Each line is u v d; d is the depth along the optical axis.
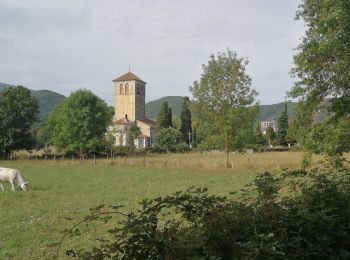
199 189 4.36
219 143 39.97
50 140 84.00
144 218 3.76
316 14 20.06
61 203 18.52
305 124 24.09
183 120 129.00
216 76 39.81
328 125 18.22
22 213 15.85
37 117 78.44
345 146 16.84
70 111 76.00
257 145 41.06
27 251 10.10
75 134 75.69
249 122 39.91
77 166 48.56
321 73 19.14
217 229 3.95
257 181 5.12
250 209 4.38
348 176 6.70
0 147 72.12
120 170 41.09
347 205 5.39
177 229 3.92
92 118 76.81
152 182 28.39
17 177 24.05
